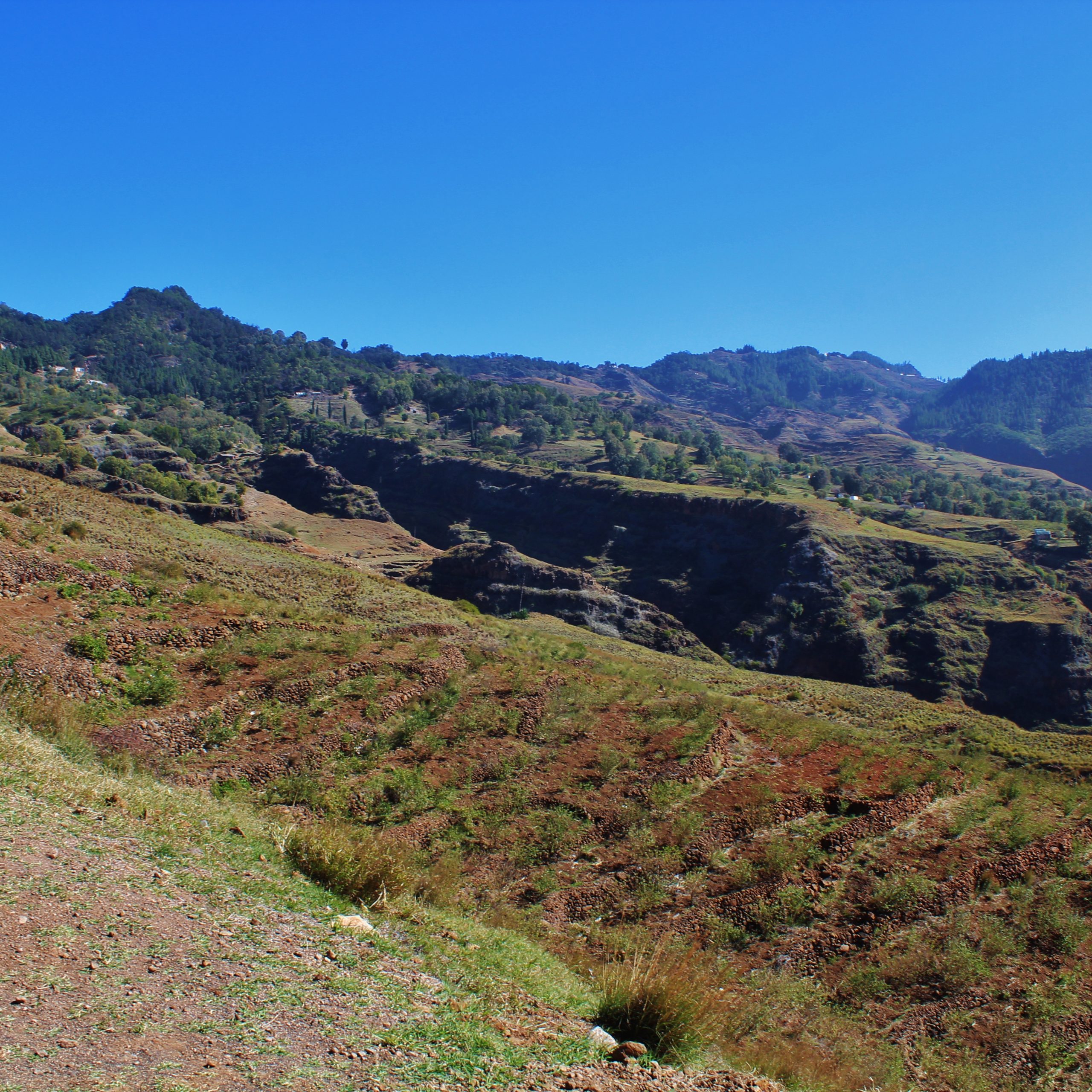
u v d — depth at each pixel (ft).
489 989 27.48
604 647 201.05
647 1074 23.31
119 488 266.16
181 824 32.65
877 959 47.88
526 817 54.19
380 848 36.86
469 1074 19.79
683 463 581.12
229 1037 18.20
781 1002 41.98
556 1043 24.02
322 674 63.82
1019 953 50.72
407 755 57.72
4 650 50.42
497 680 73.92
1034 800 69.15
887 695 179.11
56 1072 15.02
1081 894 56.03
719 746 68.59
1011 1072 42.22
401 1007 22.81
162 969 20.52
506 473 530.27
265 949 23.79
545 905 46.01
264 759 51.34
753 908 49.65
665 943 43.11
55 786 31.68
